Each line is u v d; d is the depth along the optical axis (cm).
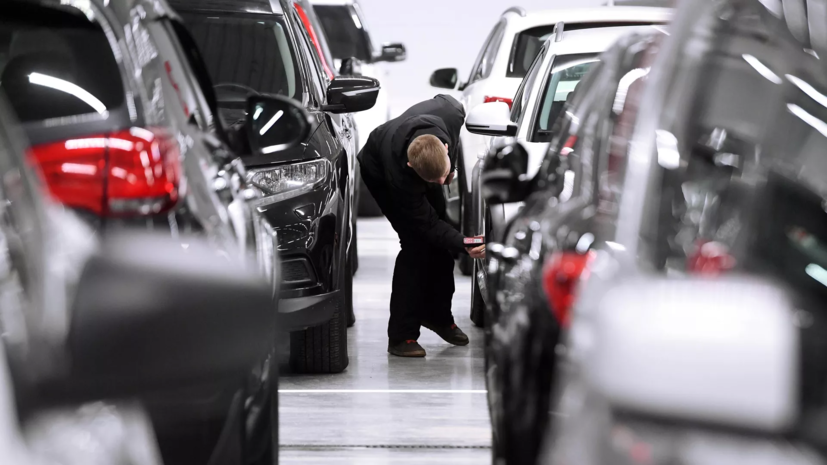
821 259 492
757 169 531
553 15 2331
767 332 296
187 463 637
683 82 581
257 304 359
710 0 591
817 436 360
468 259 2520
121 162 682
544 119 1573
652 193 547
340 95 1612
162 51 807
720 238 514
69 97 709
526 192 894
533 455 607
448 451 1248
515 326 690
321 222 1445
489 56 2572
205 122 859
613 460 380
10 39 729
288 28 1633
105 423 389
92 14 740
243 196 862
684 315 307
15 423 325
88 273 339
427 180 1633
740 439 336
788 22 568
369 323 2008
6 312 365
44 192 450
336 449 1253
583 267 573
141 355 335
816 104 535
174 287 342
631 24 2269
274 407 816
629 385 307
